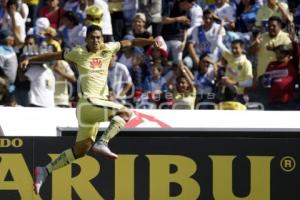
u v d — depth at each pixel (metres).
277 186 29.25
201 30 43.34
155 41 29.70
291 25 42.00
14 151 28.98
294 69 39.53
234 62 39.94
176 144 29.28
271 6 43.56
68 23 44.00
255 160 29.28
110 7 46.34
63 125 30.09
